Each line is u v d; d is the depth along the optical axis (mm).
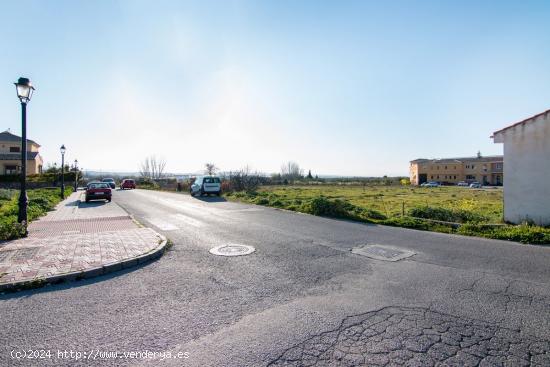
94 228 9930
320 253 7020
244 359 3008
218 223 11297
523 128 10688
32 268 5523
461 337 3398
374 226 10586
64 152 24234
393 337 3396
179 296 4562
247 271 5719
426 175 93188
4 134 50031
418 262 6293
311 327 3619
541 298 4438
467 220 11195
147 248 7023
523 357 3037
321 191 38750
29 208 13820
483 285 4957
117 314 3975
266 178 51125
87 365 2924
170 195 27562
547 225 10094
